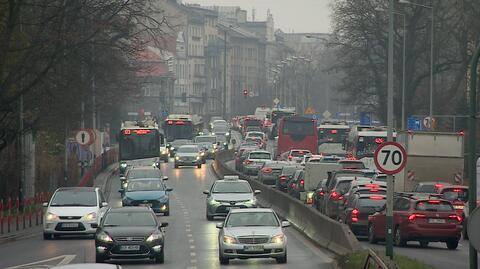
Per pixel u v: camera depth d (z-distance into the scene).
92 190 84.69
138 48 107.75
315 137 195.25
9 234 84.44
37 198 110.69
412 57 186.50
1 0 97.94
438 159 106.94
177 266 61.97
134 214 65.50
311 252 70.31
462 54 179.62
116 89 146.38
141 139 168.62
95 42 100.75
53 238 83.50
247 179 134.62
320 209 103.81
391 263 40.25
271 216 64.94
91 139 125.88
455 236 73.00
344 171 104.06
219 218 102.75
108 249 62.62
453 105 196.38
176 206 118.94
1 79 97.00
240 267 60.97
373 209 80.94
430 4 182.75
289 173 139.00
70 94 107.44
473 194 36.41
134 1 104.88
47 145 142.25
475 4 174.62
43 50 99.19
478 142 141.38
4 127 106.00
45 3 99.25
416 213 73.06
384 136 155.50
